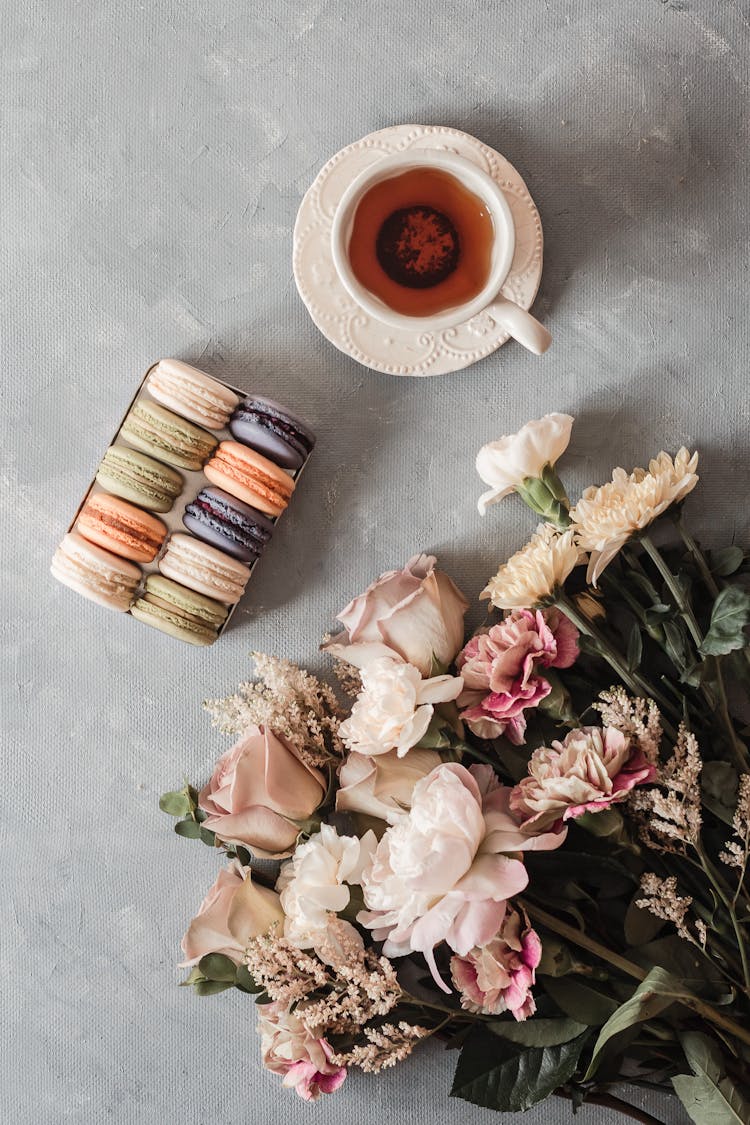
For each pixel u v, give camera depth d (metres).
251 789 0.63
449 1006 0.68
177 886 0.72
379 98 0.69
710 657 0.62
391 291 0.64
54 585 0.71
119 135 0.69
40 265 0.70
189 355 0.70
